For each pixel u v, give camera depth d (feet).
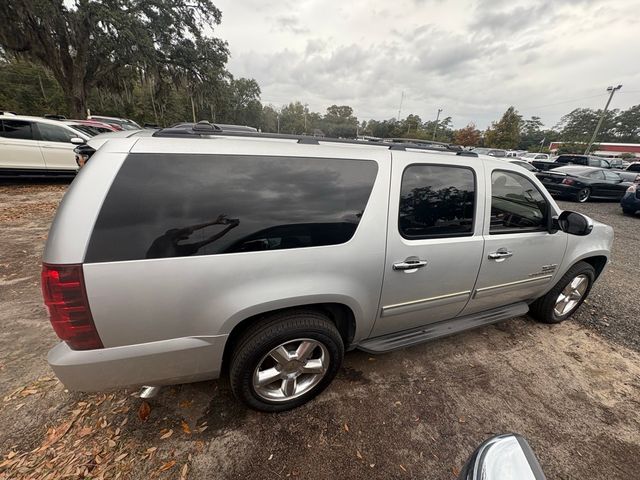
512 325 10.33
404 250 6.61
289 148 5.80
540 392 7.54
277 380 6.47
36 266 12.49
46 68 64.85
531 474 3.25
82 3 56.08
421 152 6.98
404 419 6.61
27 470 5.20
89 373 4.79
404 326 7.65
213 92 88.48
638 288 13.37
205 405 6.63
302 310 6.21
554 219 8.73
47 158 25.72
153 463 5.44
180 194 4.93
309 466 5.58
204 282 5.01
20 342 8.14
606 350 9.23
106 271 4.46
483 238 7.64
